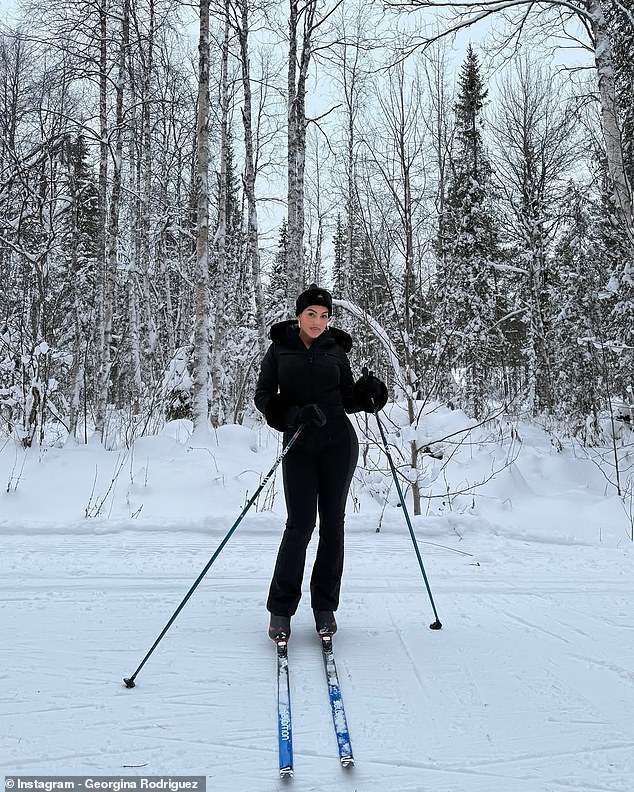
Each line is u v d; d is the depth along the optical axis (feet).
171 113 42.52
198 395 25.86
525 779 5.90
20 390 25.34
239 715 7.07
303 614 10.59
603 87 22.99
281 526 16.70
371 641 9.29
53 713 7.03
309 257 63.87
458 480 22.98
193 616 10.27
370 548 15.24
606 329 33.04
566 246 40.55
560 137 48.80
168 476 20.70
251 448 25.63
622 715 7.12
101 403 30.25
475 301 48.65
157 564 13.38
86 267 36.19
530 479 24.48
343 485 9.53
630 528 18.43
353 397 9.95
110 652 8.75
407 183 19.61
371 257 20.27
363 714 7.10
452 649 8.99
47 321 27.25
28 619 9.99
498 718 7.03
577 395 35.99
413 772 6.00
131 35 34.01
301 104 33.60
